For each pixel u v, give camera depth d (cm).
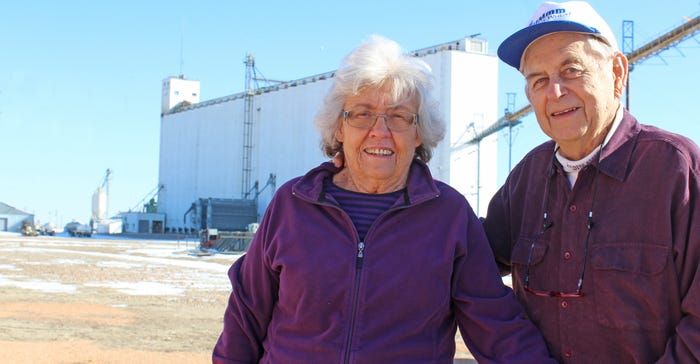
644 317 251
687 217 244
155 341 1026
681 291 246
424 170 317
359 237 298
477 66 6000
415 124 311
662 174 251
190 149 8681
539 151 307
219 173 8125
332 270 291
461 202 310
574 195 275
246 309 316
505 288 303
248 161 7662
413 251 292
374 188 314
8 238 5738
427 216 301
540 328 285
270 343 306
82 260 2919
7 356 871
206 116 8444
